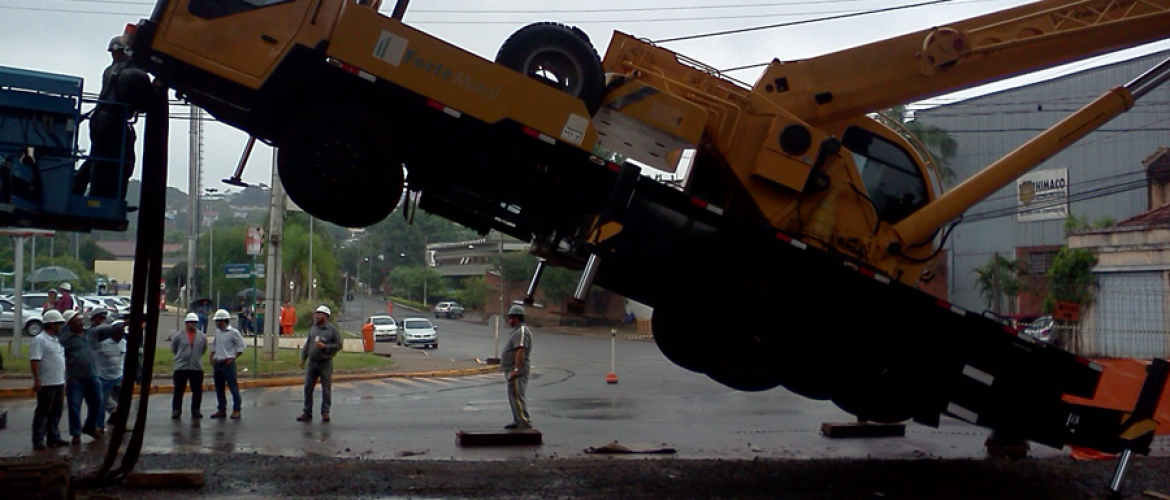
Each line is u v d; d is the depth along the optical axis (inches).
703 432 557.9
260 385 887.7
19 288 1007.0
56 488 306.8
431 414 648.4
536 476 378.3
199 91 369.7
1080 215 1712.6
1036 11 444.8
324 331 602.2
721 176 438.9
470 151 384.5
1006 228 1849.2
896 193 461.1
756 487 366.9
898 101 448.8
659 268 394.6
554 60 398.0
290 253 2258.9
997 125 1753.2
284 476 370.6
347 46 358.6
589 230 388.2
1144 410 381.1
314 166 375.6
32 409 663.1
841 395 417.4
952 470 411.5
